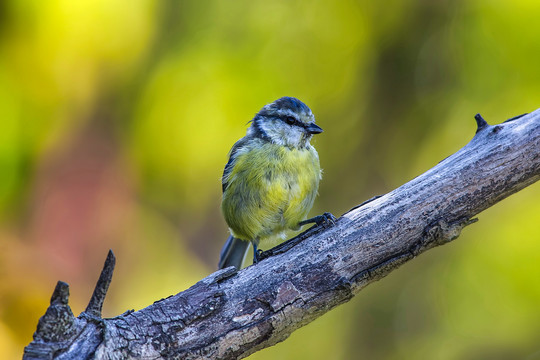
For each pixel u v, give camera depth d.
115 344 4.71
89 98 11.34
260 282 5.37
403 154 11.59
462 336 10.26
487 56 10.93
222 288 5.29
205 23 11.54
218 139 11.16
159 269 11.16
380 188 11.65
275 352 11.00
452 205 5.74
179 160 11.30
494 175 5.79
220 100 11.12
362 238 5.64
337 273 5.54
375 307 11.07
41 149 11.08
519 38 10.64
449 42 11.30
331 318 11.15
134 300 10.88
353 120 11.71
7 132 10.91
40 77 11.12
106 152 11.29
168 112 11.24
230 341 5.13
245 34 11.41
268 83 11.18
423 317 10.69
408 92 11.58
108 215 11.06
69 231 10.82
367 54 11.55
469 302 10.27
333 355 10.95
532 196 10.22
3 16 10.91
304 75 11.34
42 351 4.48
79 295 10.44
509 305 9.98
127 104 11.48
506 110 10.71
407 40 11.55
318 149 11.70
